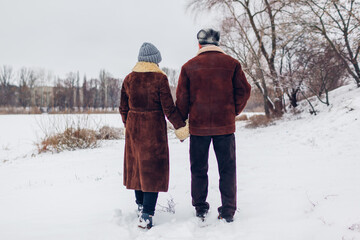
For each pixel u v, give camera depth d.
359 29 9.54
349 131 6.00
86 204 2.72
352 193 2.55
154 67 2.23
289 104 14.91
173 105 2.18
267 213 2.26
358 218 1.94
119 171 4.62
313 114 10.11
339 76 11.05
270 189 2.96
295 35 10.85
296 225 1.98
